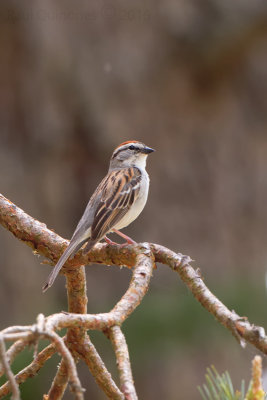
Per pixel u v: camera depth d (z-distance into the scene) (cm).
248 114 1614
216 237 1527
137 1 1526
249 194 1574
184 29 1534
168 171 1527
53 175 1540
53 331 305
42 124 1512
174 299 1299
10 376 286
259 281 1438
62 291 1508
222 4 1527
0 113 1511
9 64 1501
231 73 1591
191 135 1559
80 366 1345
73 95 1508
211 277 1482
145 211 1501
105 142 1517
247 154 1591
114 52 1520
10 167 1507
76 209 1565
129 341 1229
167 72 1548
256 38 1542
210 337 1255
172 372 1226
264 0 1523
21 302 1448
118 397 325
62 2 1501
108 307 1486
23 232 500
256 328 338
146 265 414
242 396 319
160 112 1545
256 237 1555
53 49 1495
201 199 1537
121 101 1527
